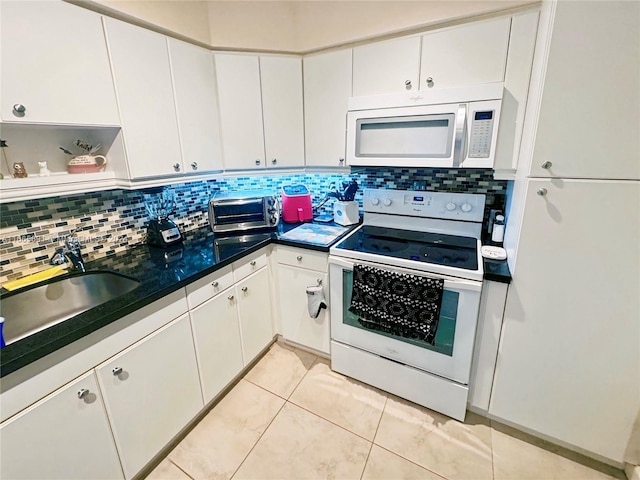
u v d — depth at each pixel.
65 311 1.46
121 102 1.39
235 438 1.61
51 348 0.95
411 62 1.62
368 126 1.75
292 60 1.94
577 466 1.43
